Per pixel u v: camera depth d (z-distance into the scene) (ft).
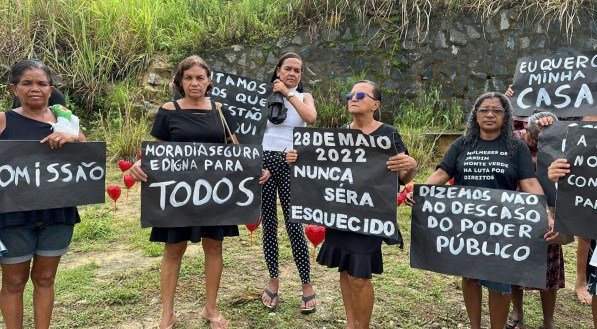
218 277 11.64
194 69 11.05
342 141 10.43
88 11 31.83
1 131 9.41
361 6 30.60
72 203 9.78
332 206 10.57
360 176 10.32
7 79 29.04
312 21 31.24
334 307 12.89
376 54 30.17
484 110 10.22
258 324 11.97
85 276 14.14
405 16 29.50
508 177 10.22
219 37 32.24
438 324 12.37
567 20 26.81
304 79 31.09
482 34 28.63
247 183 11.40
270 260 12.86
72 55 31.01
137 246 16.67
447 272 10.35
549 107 12.86
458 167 10.71
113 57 31.63
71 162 9.79
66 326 11.54
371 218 10.19
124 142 26.76
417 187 10.65
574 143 9.73
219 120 11.57
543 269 9.71
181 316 12.10
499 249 10.00
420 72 29.73
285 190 12.67
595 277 10.02
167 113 11.28
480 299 10.93
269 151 12.67
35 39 30.83
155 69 31.76
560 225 9.82
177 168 10.97
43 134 9.67
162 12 34.22
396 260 16.30
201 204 11.09
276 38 31.45
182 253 11.53
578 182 9.68
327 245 10.80
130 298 12.99
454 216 10.34
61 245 9.80
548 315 12.27
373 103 10.32
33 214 9.37
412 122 28.55
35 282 9.89
